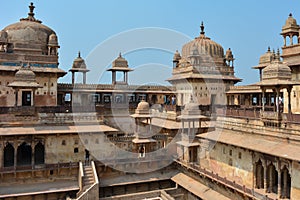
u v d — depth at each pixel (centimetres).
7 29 4478
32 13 4853
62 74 4412
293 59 3644
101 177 3669
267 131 2859
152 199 3334
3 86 4100
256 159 2827
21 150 4003
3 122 3419
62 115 3725
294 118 2614
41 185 3347
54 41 4509
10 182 3309
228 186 2897
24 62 4231
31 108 3553
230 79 5278
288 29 3725
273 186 2842
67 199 3091
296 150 2411
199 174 3466
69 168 3512
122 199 3262
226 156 3281
